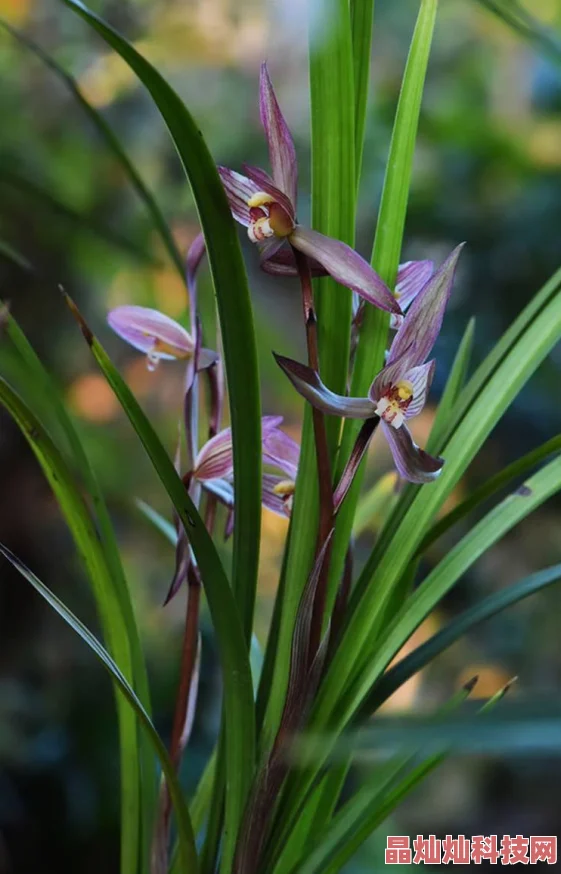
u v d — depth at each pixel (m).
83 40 1.72
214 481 0.63
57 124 1.69
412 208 1.77
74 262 1.56
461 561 0.61
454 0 2.00
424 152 1.81
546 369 1.72
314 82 0.59
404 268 0.62
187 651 0.64
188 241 1.74
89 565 0.64
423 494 0.61
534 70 2.00
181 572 0.63
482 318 1.74
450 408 0.65
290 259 0.59
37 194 0.72
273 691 0.61
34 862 1.43
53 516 1.61
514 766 1.74
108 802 1.48
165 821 0.64
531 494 0.62
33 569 1.59
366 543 1.69
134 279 1.61
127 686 0.59
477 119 1.83
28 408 0.60
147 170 1.77
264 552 1.83
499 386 0.61
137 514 1.64
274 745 0.59
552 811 1.67
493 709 0.52
